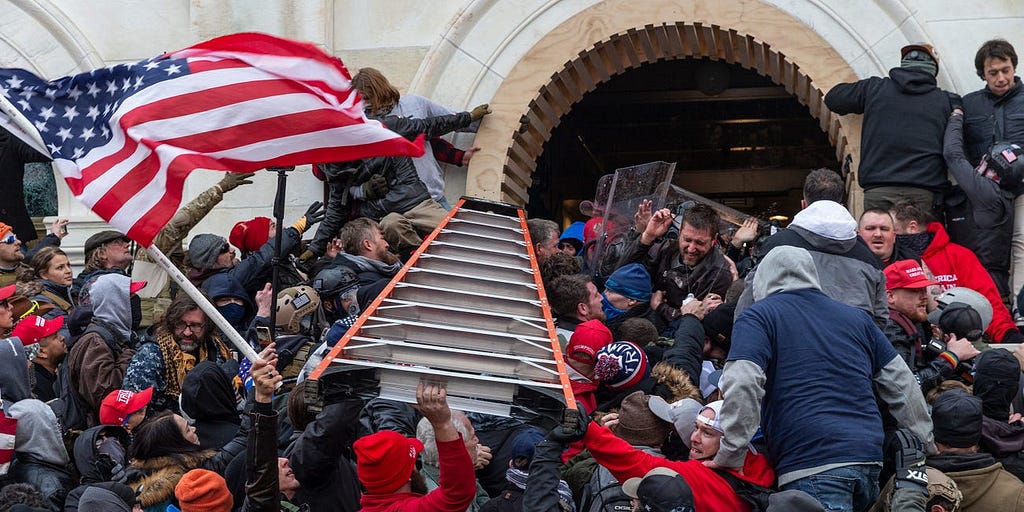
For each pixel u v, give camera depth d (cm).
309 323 801
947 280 870
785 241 667
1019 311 868
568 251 971
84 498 590
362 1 1052
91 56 1089
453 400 518
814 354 576
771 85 1396
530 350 554
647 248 843
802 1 985
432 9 1043
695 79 1406
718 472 571
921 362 714
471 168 1005
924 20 968
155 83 597
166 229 911
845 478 556
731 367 569
